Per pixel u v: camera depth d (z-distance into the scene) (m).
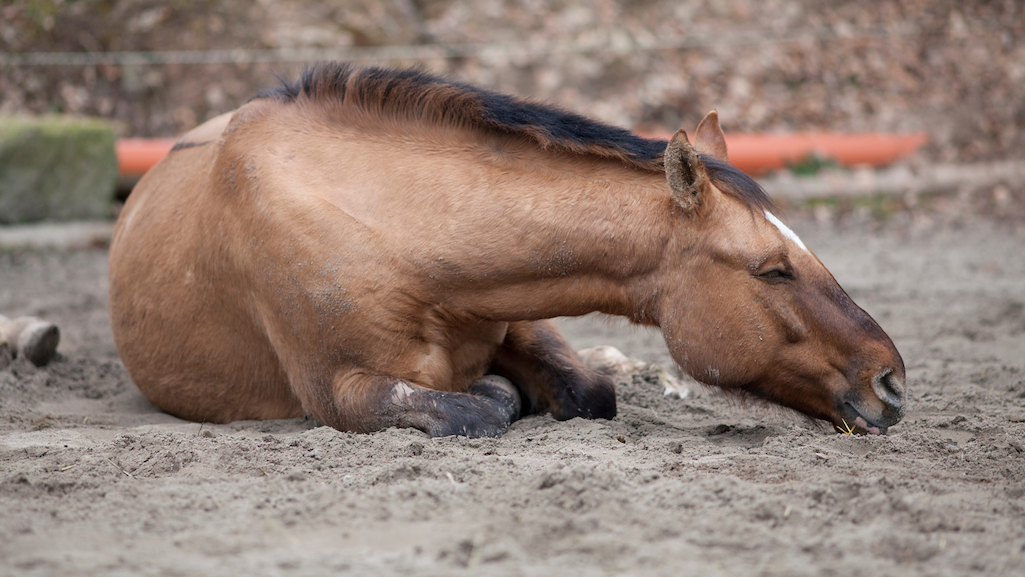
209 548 4.06
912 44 26.23
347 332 6.43
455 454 5.67
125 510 4.61
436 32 23.80
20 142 17.92
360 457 5.69
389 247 6.37
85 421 7.57
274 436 6.25
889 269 15.90
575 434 6.48
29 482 5.00
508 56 23.31
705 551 4.02
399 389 6.39
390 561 3.89
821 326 6.16
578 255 6.32
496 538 4.12
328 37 22.75
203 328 7.45
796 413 7.11
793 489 4.79
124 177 19.78
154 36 22.17
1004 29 26.92
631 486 4.90
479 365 7.23
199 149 7.87
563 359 7.39
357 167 6.62
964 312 12.41
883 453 5.95
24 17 21.73
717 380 6.32
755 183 6.32
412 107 6.76
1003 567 3.85
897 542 4.07
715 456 5.78
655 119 23.08
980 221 20.30
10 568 3.78
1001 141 23.80
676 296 6.27
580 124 6.55
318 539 4.19
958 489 4.91
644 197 6.34
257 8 22.92
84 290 14.92
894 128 23.83
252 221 6.71
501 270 6.34
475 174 6.45
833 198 21.64
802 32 25.81
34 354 9.25
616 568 3.83
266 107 7.15
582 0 24.83
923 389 8.52
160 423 7.73
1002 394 8.29
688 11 25.44
